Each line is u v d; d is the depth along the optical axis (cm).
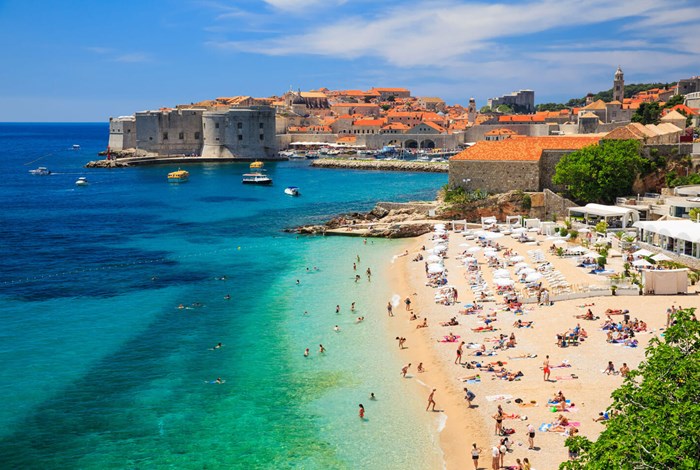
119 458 3972
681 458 2473
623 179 10731
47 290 7725
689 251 7550
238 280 8112
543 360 5097
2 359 5475
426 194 16462
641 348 5125
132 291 7662
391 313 6625
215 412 4547
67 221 12938
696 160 10906
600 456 2625
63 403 4669
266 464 3900
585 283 7000
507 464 3703
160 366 5347
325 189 17875
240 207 14688
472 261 8138
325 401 4697
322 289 7644
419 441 4116
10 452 4025
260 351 5669
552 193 11062
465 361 5225
